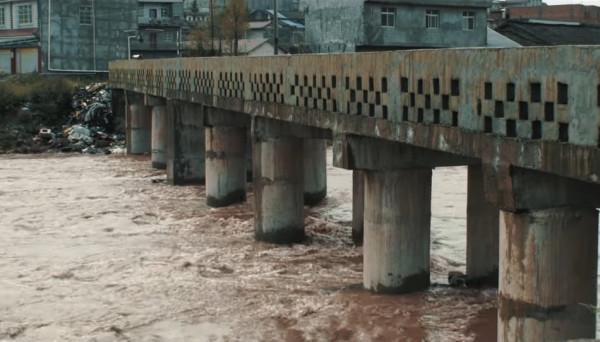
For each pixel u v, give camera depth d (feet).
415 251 65.00
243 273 75.36
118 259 81.87
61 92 212.64
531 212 41.34
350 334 57.47
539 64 38.14
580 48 35.40
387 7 164.66
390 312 61.26
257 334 58.29
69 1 238.89
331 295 66.54
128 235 94.07
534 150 38.91
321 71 64.90
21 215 107.76
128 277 74.69
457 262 78.69
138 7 283.79
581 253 42.27
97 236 93.66
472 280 68.13
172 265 79.05
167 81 131.34
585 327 42.73
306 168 113.70
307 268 76.84
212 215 105.29
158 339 57.93
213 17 245.24
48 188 132.36
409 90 50.70
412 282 65.46
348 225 98.43
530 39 184.14
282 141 86.38
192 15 360.28
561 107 36.91
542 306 41.81
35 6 244.83
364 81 57.16
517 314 42.55
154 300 67.10
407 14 165.68
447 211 108.58
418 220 64.59
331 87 63.16
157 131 156.35
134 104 180.04
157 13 301.63
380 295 65.00
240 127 110.83
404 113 51.57
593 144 34.96
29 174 150.41
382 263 64.85
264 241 88.33
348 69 59.67
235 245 87.61
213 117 109.09
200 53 256.73
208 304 65.62
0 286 71.97
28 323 61.77
